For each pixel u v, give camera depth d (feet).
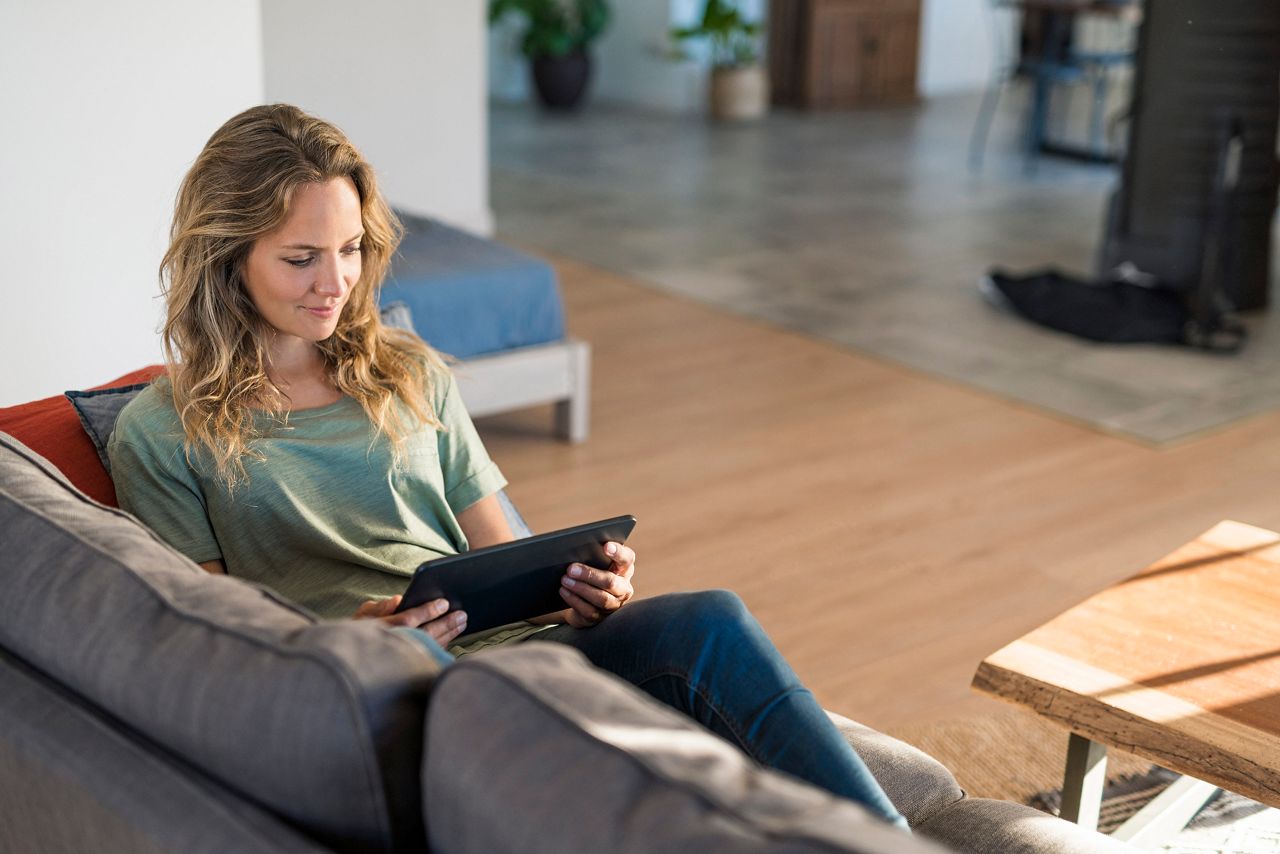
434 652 3.73
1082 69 25.89
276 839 3.05
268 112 5.19
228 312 5.29
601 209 21.80
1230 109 15.56
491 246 12.59
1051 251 19.74
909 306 16.92
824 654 8.98
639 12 31.99
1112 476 11.98
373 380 5.61
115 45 8.03
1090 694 5.65
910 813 5.03
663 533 10.66
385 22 18.01
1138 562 10.41
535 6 30.81
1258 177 16.19
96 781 3.32
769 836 2.67
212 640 3.45
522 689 3.07
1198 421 13.32
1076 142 28.76
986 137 29.01
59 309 8.23
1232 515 11.27
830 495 11.44
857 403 13.64
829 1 31.45
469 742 3.03
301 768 3.15
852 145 27.81
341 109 18.02
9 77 7.73
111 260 8.34
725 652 4.66
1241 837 7.11
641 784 2.85
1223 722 5.48
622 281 17.79
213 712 3.28
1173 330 15.61
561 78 31.07
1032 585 10.00
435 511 5.74
